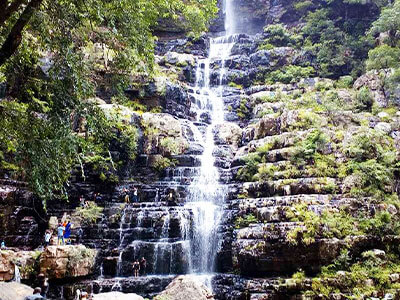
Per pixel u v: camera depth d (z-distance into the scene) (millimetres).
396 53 29422
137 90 28922
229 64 39000
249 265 17703
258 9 48719
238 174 23844
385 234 17734
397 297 15242
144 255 19578
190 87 34656
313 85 33594
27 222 20422
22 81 11867
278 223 17625
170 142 25875
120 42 12117
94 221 20688
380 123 24125
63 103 10391
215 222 21281
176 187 23328
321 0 42531
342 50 35844
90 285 17141
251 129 27406
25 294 11961
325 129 22469
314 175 20250
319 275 16312
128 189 23484
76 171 22781
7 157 20703
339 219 17609
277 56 38156
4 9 8367
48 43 10312
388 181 19859
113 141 24172
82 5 10922
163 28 42625
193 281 13430
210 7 15078
